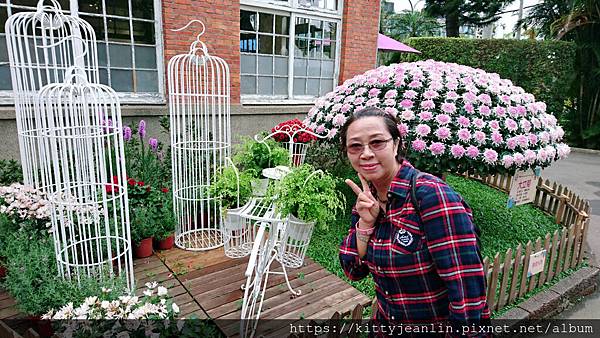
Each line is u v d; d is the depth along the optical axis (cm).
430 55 1279
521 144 361
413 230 126
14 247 249
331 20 599
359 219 144
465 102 379
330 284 302
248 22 521
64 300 221
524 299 295
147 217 330
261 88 555
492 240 405
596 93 1027
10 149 379
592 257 380
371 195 139
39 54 388
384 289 141
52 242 261
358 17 608
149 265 323
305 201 232
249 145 323
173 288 290
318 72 610
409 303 135
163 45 450
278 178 262
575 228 337
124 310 190
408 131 366
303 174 248
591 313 302
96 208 254
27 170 291
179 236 368
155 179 392
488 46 1127
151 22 442
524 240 407
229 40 491
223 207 279
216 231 380
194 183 393
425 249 125
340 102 441
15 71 281
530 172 382
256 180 282
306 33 580
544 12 1215
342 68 617
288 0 545
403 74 413
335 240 389
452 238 119
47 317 198
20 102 293
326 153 541
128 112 430
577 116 1078
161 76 456
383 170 128
